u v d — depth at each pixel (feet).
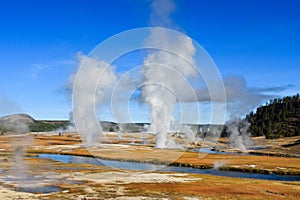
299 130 533.14
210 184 149.48
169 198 116.88
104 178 163.32
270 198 120.47
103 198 116.37
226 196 121.80
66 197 117.91
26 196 119.44
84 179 160.25
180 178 167.73
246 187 142.82
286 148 404.57
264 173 215.10
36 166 217.15
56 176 169.78
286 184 157.28
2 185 142.20
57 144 430.61
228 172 217.15
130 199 114.83
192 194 124.36
